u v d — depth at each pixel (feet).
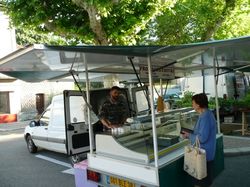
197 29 42.88
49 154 33.68
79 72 19.25
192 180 14.96
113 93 21.26
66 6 30.12
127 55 13.55
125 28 29.63
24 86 76.95
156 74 18.61
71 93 25.23
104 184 15.24
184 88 51.34
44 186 22.65
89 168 15.84
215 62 22.08
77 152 25.32
